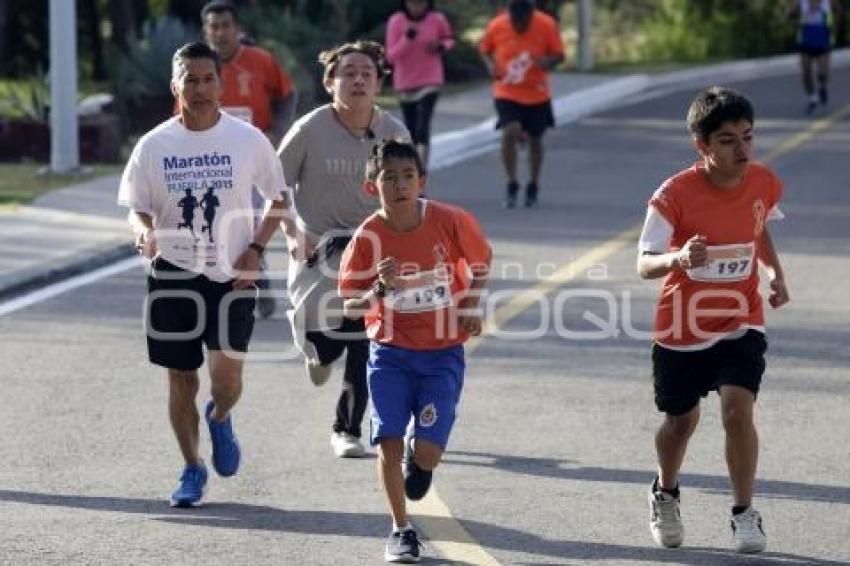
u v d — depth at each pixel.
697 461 22.08
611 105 69.12
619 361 27.61
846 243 38.56
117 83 58.84
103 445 22.83
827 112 64.94
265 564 18.16
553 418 24.20
